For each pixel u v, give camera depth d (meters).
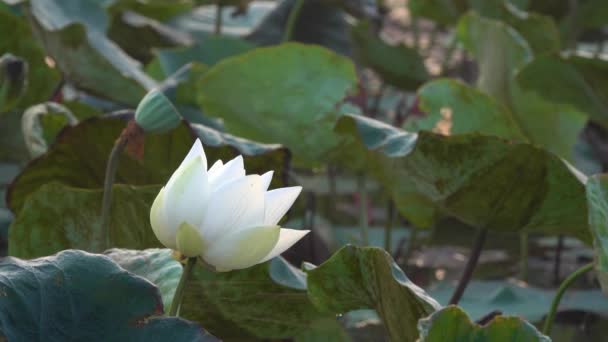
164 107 3.23
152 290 2.97
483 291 4.25
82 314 2.94
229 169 2.98
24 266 2.95
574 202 3.55
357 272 3.25
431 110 4.18
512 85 4.92
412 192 3.87
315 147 4.16
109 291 2.96
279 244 2.98
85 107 4.37
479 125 4.15
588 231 3.61
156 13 6.49
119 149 3.26
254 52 4.11
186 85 4.27
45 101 4.27
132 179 3.70
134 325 2.95
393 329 3.27
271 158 3.65
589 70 4.57
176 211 2.95
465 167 3.58
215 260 2.96
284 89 4.13
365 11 7.17
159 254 3.11
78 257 2.98
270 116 4.16
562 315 4.09
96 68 4.21
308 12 6.76
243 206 2.95
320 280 3.29
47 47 4.29
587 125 6.15
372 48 6.47
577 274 3.53
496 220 3.65
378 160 3.90
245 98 4.16
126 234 3.42
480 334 3.01
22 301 2.91
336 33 6.77
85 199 3.41
